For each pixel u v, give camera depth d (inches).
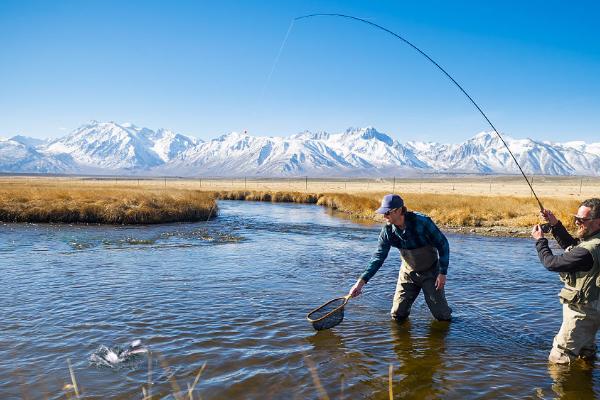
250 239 824.9
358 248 710.5
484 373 233.9
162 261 566.9
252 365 242.4
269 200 2379.4
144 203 1202.0
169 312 337.4
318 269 521.7
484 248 732.0
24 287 412.8
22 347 263.1
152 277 465.4
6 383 216.2
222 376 228.2
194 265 540.4
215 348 266.1
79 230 933.2
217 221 1209.4
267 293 401.4
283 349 266.5
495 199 1592.0
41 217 1091.9
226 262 564.4
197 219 1239.5
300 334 293.4
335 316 299.4
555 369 238.5
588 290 227.3
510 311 350.6
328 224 1154.0
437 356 257.4
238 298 381.7
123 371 232.1
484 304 370.6
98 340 276.5
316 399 205.0
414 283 320.5
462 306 364.5
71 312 334.3
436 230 297.7
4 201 1150.3
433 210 1312.7
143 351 260.1
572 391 213.0
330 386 218.4
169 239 805.2
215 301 370.9
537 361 250.5
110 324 307.4
